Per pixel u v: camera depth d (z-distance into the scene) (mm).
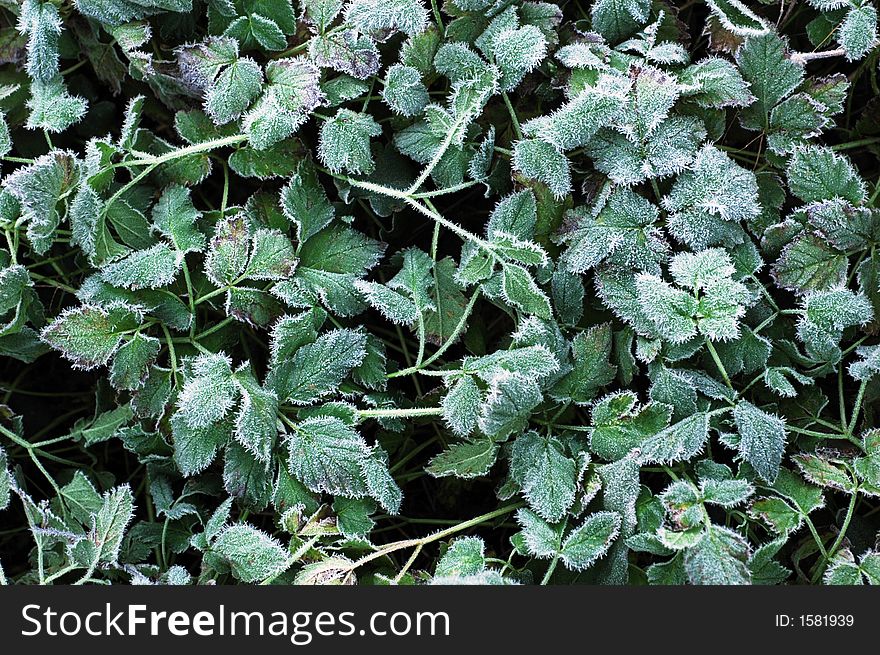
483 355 836
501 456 843
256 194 827
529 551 799
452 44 822
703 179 806
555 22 824
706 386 804
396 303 811
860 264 815
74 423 865
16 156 852
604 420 806
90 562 803
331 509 805
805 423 821
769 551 789
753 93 821
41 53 814
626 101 806
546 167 811
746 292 796
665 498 790
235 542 800
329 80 825
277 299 819
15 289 806
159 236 828
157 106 854
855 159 859
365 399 815
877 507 830
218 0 816
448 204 862
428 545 853
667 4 830
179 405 801
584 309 832
